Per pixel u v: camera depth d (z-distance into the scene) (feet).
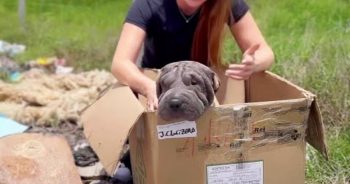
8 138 10.60
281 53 17.31
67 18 26.07
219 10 11.22
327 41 17.53
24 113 15.34
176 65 9.12
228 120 8.68
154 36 11.67
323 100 14.37
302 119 9.00
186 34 11.55
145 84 9.59
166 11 11.27
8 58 21.15
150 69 10.71
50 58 20.98
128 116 8.66
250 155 8.91
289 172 9.19
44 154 10.40
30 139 10.66
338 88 14.61
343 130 13.52
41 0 27.63
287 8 22.75
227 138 8.76
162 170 8.71
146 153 8.96
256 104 8.71
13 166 10.02
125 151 12.00
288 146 9.07
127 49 10.75
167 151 8.64
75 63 20.52
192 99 8.29
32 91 16.69
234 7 11.53
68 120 15.39
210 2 11.25
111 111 9.36
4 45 22.35
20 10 24.66
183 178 8.80
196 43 11.67
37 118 15.34
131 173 11.87
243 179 9.00
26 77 18.47
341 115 13.92
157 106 8.67
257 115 8.76
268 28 20.85
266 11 22.35
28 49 22.34
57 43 22.47
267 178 9.10
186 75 8.72
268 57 10.70
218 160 8.83
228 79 11.08
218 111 8.61
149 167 8.93
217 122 8.66
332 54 16.48
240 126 8.74
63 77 18.19
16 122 14.97
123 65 10.32
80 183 10.32
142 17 11.10
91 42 22.07
